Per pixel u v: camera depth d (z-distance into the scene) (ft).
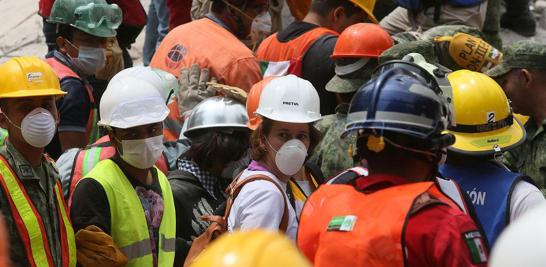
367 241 18.83
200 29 40.19
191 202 30.12
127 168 28.35
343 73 35.19
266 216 26.40
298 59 39.70
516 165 31.65
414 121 19.56
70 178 30.53
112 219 27.55
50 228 26.94
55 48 41.81
